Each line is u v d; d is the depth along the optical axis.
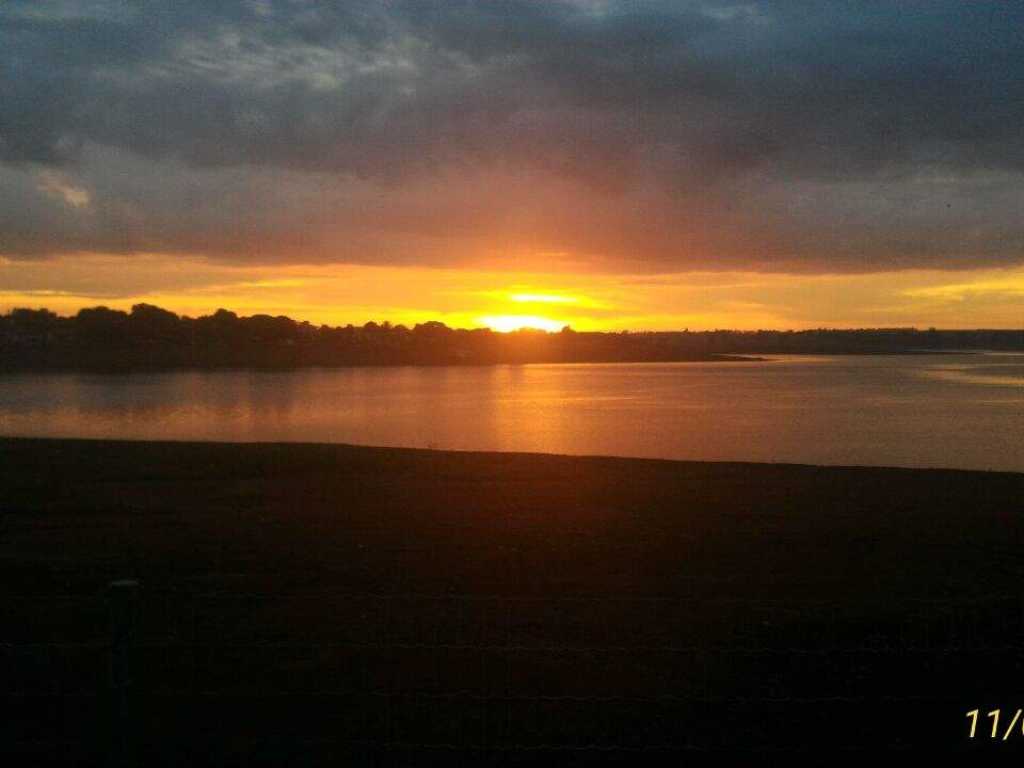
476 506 10.80
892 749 4.54
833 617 6.36
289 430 33.28
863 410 45.03
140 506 10.85
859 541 8.88
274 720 4.91
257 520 9.98
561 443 28.83
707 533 9.24
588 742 4.66
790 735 4.68
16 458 14.79
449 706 5.07
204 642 5.98
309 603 6.81
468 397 55.06
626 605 6.70
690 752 4.52
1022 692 5.08
